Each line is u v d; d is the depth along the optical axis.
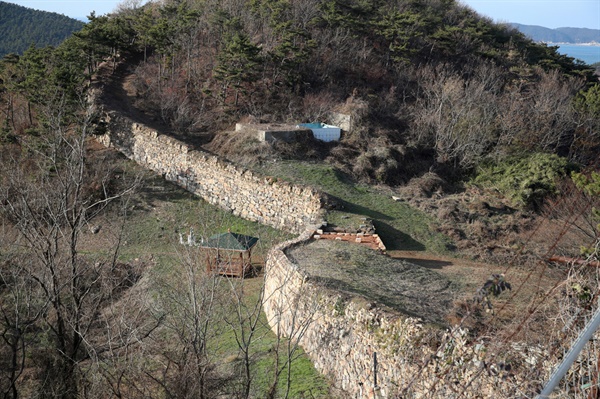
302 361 14.18
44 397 11.80
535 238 22.94
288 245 20.03
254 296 18.94
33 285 14.46
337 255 19.12
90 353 12.12
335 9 49.16
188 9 49.78
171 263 22.59
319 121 37.72
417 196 29.59
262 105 39.50
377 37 49.56
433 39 50.84
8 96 37.25
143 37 45.66
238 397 11.14
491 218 26.95
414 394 10.33
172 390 11.05
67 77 30.59
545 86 45.12
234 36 40.09
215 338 15.34
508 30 65.75
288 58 41.56
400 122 39.19
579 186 15.66
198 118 37.56
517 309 13.34
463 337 10.16
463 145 35.47
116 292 16.03
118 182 30.67
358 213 25.53
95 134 34.31
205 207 29.31
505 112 40.03
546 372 8.23
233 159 31.39
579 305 7.79
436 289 16.72
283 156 31.75
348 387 12.57
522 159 33.06
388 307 12.88
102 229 26.55
